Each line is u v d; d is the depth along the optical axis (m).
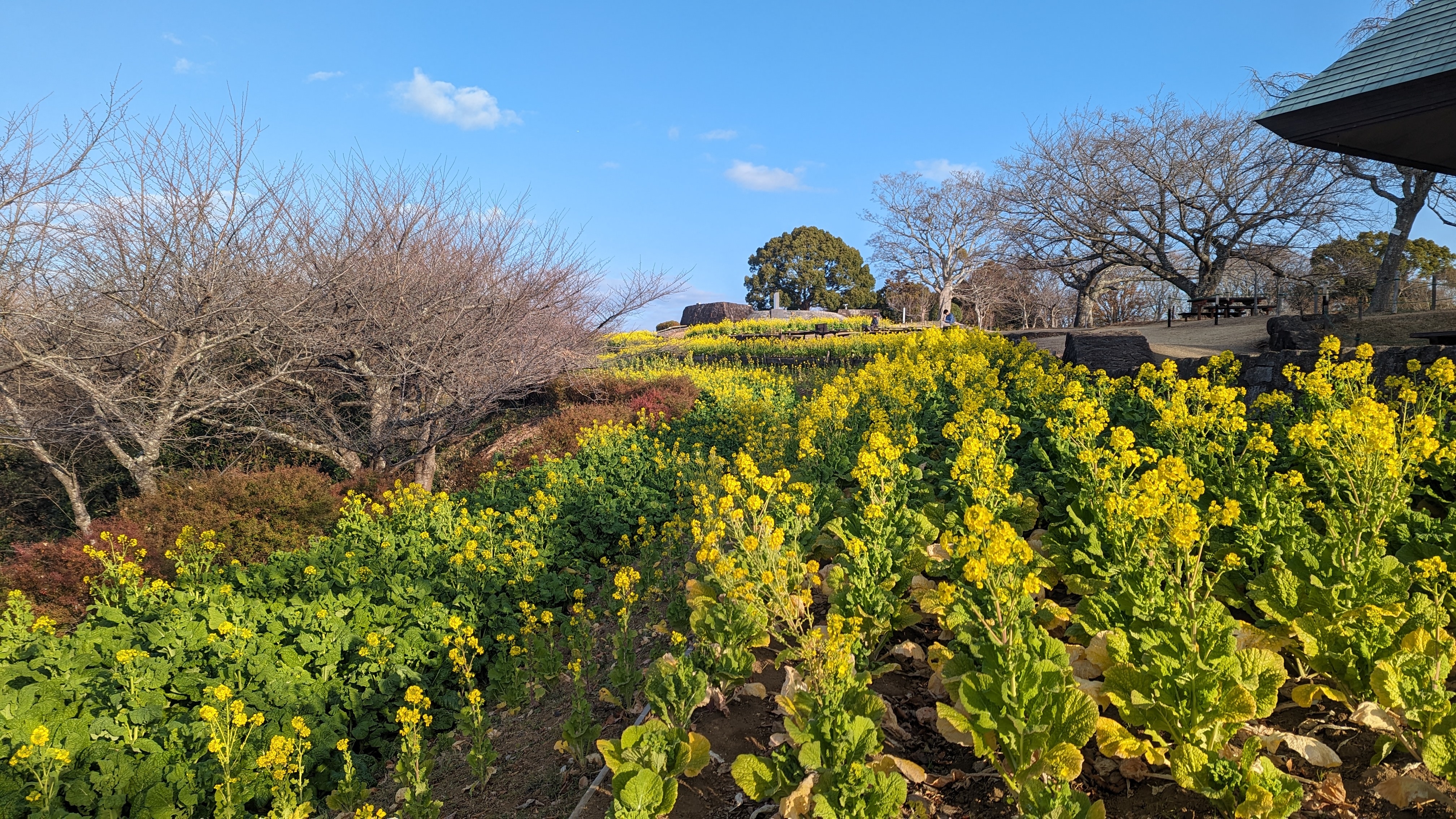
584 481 10.27
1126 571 3.88
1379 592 3.48
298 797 4.65
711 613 4.50
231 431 14.88
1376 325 18.06
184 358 12.34
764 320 45.78
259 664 5.53
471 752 4.62
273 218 12.95
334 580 7.62
